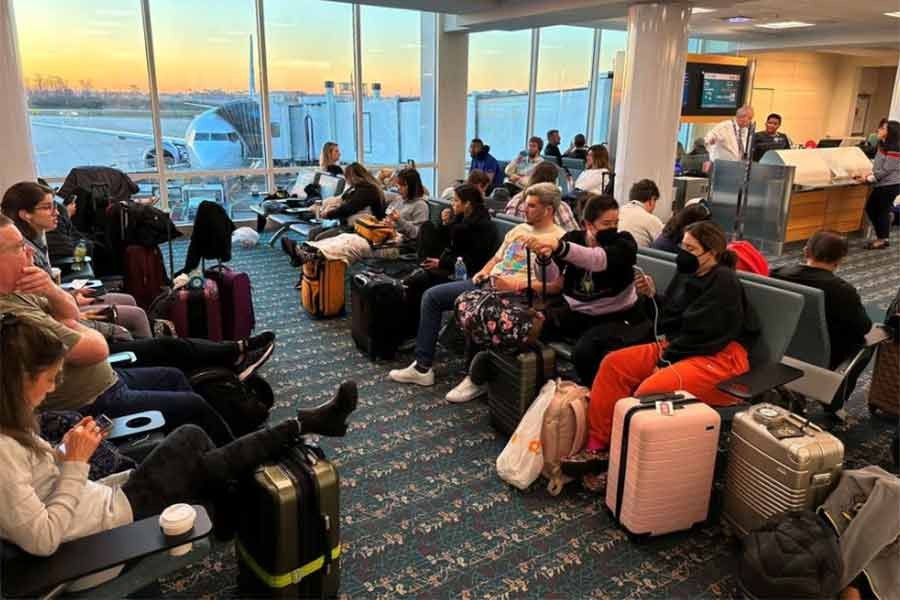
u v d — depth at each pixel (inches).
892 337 118.6
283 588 71.4
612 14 260.1
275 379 144.0
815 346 106.7
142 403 88.0
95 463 68.7
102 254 174.4
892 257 269.9
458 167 378.0
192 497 68.1
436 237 166.6
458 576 82.0
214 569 82.7
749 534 75.8
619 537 90.2
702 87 268.4
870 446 116.9
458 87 363.6
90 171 199.6
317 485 70.7
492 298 116.3
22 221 118.7
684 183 300.4
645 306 118.3
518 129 406.0
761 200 272.7
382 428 121.7
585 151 343.6
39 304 81.9
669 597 78.7
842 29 385.1
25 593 47.9
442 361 156.7
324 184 275.9
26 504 50.8
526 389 110.0
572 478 101.5
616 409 89.1
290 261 251.9
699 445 86.4
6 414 53.0
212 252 172.6
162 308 148.3
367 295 153.1
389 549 87.0
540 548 87.7
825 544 71.1
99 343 80.0
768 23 354.9
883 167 276.1
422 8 285.9
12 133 180.5
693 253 101.2
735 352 98.5
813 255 116.6
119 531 54.8
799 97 513.7
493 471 107.0
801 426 81.7
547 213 131.6
